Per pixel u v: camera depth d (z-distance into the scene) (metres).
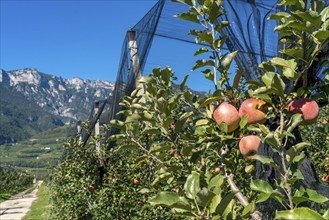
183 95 2.00
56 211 11.25
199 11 1.76
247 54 2.49
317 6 1.46
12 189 49.56
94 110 8.24
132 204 6.26
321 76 1.70
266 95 1.48
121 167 6.81
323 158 5.18
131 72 4.05
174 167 2.00
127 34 3.97
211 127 1.85
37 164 138.75
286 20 1.50
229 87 1.81
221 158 1.90
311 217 0.97
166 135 2.00
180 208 1.24
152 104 2.07
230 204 1.34
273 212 1.56
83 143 8.43
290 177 1.23
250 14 2.75
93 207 6.96
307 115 1.46
